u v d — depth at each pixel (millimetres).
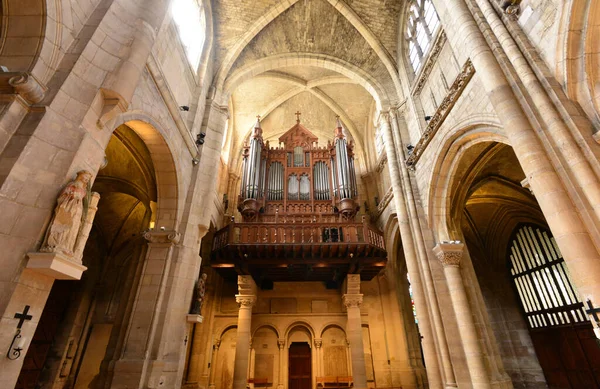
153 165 9727
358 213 18406
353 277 13516
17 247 4113
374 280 16531
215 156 11922
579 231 4543
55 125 4805
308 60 15406
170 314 8688
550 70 5504
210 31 13164
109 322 14094
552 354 13352
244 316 13000
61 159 4762
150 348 8000
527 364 14078
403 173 12148
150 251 9117
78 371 13031
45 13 4961
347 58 15383
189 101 11156
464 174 10266
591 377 11758
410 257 10766
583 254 4391
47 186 4527
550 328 13484
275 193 17000
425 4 12086
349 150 18312
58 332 13008
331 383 14188
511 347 14656
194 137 11023
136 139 9695
